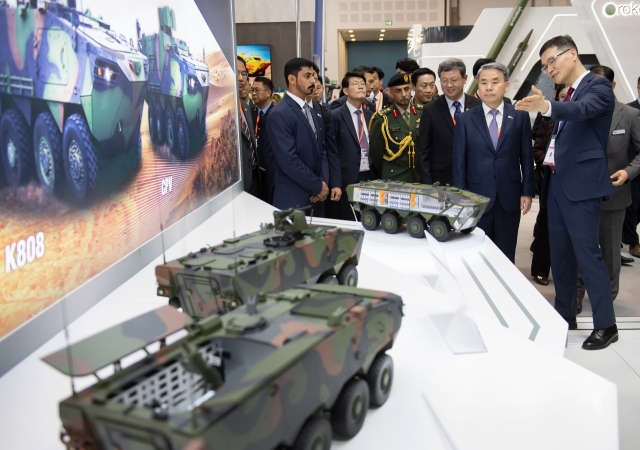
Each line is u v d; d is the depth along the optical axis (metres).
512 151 5.87
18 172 2.80
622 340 5.73
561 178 5.20
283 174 6.31
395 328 2.46
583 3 10.81
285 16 12.67
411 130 7.25
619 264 6.45
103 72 3.63
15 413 2.39
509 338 3.24
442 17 20.23
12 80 2.73
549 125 7.64
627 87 11.02
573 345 5.64
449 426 2.32
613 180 5.91
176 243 4.94
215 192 6.23
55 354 1.83
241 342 2.04
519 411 2.44
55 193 3.12
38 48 2.95
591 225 5.21
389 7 20.17
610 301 5.44
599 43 10.97
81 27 3.36
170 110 4.81
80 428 1.59
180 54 5.02
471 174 5.96
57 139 3.13
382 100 11.13
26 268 2.90
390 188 5.43
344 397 2.11
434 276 4.34
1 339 2.71
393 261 4.68
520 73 13.26
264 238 3.47
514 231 6.11
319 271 3.36
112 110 3.77
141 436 1.49
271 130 6.09
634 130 6.35
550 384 2.69
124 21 3.92
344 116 7.31
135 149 4.14
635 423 4.29
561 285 5.86
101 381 1.71
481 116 5.87
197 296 2.83
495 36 13.21
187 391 1.94
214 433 1.48
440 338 3.19
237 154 7.33
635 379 4.94
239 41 12.83
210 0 5.99
